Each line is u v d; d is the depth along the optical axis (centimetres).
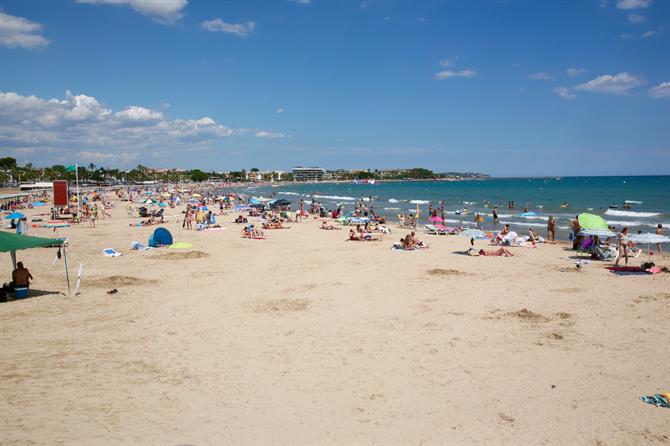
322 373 966
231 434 715
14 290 1585
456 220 4762
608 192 10138
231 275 2003
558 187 13975
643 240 2027
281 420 765
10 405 797
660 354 1063
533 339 1172
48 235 3388
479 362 1026
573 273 1994
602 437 724
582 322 1309
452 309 1452
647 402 834
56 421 741
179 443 682
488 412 801
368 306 1495
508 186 16712
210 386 898
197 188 16450
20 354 1059
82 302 1545
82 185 16750
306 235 3506
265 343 1151
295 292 1691
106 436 695
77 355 1057
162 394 858
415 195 11200
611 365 1005
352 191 15588
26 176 15812
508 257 2433
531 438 719
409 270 2089
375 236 3244
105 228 3903
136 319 1352
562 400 846
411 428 744
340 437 712
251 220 4706
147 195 9875
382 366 1004
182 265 2242
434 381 927
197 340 1172
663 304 1479
